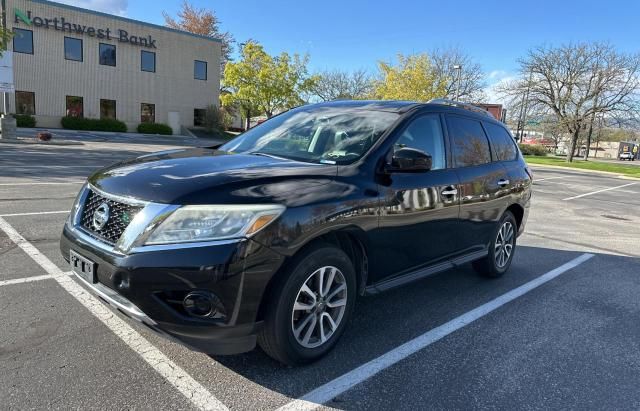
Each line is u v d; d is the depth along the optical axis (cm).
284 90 3878
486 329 379
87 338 315
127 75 3603
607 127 4072
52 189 863
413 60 4000
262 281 257
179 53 3859
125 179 281
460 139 435
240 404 256
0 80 1902
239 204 254
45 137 2056
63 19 3244
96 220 277
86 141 2375
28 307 355
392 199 332
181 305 250
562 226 900
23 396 248
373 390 279
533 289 489
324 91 5778
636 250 709
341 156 341
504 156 512
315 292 292
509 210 521
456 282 498
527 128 6038
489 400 277
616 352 350
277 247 259
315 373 293
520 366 321
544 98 4022
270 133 409
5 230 563
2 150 1577
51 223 607
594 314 425
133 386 264
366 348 332
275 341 272
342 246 322
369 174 325
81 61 3372
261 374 287
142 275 244
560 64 3875
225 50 5731
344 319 313
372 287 342
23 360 282
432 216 376
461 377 301
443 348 340
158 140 3069
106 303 273
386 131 357
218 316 251
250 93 3834
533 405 275
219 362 296
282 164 318
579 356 340
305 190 282
